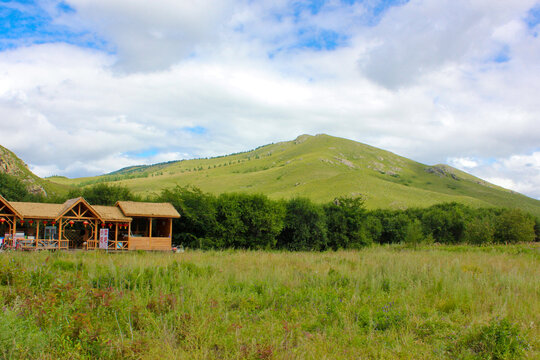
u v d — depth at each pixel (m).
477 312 10.06
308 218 39.97
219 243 34.06
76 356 6.40
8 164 80.81
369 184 144.88
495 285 13.11
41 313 7.93
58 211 29.34
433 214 57.22
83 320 7.45
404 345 7.79
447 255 24.75
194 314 8.89
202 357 6.59
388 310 9.85
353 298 10.97
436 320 9.28
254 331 8.37
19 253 19.31
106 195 41.69
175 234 34.44
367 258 21.41
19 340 6.54
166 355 6.64
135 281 11.58
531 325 8.65
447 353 7.50
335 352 7.29
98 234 33.66
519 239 42.94
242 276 14.06
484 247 33.62
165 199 36.47
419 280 12.98
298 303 10.84
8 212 28.81
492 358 7.30
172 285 12.09
